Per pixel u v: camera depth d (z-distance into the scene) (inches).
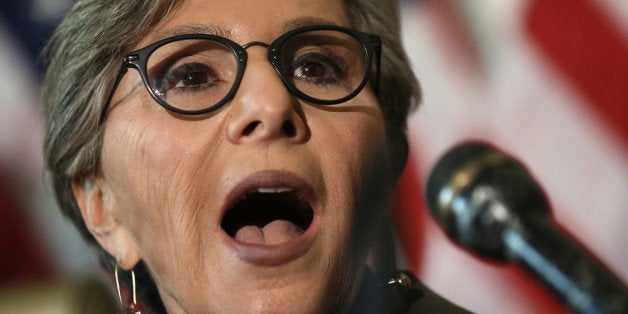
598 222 229.0
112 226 129.3
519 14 232.7
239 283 110.5
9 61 218.2
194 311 116.0
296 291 109.5
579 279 95.1
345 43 121.3
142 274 132.0
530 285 225.6
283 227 119.5
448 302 135.6
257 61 114.2
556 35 232.1
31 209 221.6
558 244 98.4
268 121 109.9
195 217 113.9
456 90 232.1
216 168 112.8
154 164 115.4
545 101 231.3
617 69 229.1
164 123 115.4
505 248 102.5
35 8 213.8
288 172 110.4
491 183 104.7
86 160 127.6
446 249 228.2
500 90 231.8
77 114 125.9
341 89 120.0
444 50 231.6
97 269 149.3
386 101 135.2
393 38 136.0
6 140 221.9
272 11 118.2
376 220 123.0
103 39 121.6
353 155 115.9
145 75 116.4
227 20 116.8
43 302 136.6
